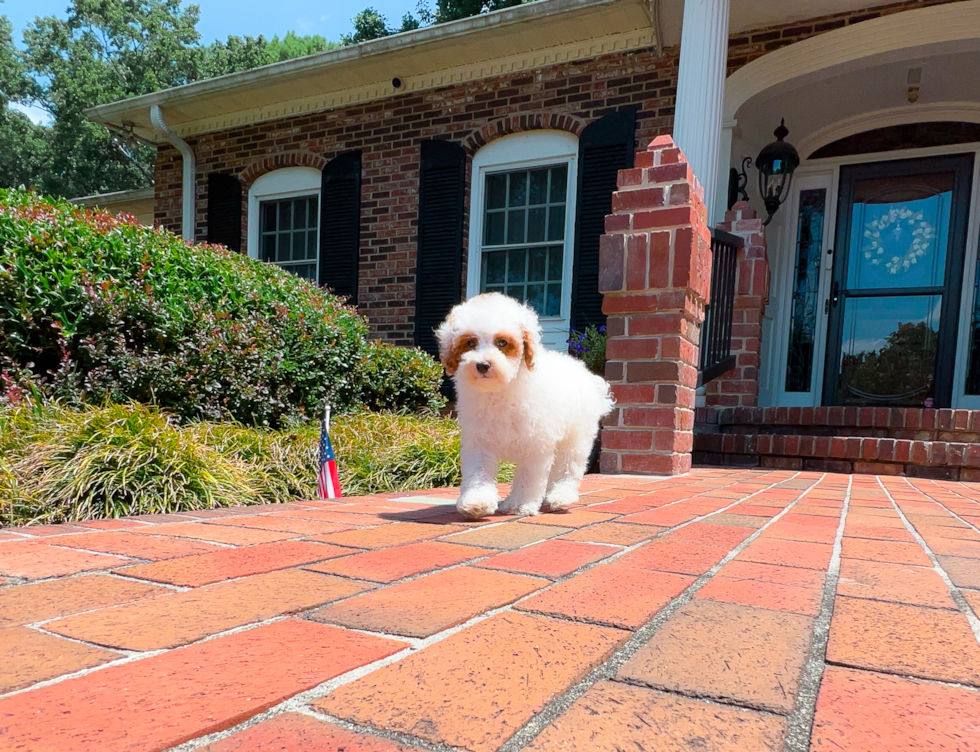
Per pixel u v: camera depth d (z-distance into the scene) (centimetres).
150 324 400
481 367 216
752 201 764
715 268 525
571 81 773
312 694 83
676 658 98
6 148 2903
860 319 772
